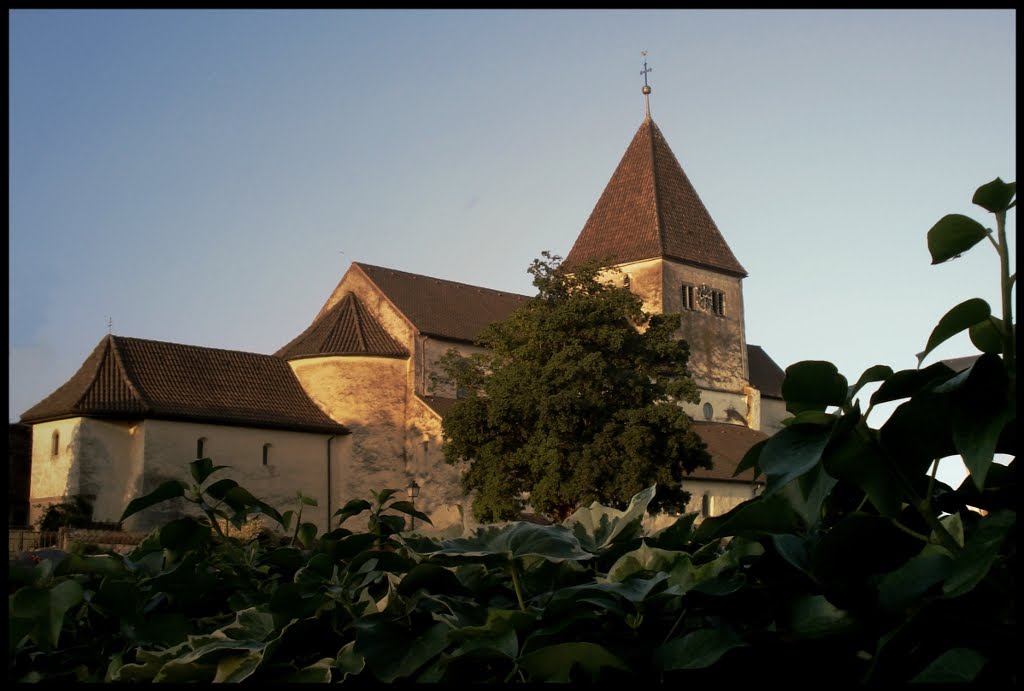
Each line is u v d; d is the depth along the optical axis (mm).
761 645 1519
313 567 2234
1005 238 1483
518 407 36844
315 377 49000
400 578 2068
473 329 53531
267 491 44750
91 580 2432
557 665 1545
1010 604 1379
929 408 1437
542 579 2059
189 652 1894
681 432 36938
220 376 46594
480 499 37562
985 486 1741
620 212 63250
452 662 1679
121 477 41781
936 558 1438
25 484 44906
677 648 1561
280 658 1905
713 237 64250
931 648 1395
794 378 1509
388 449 48844
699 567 1761
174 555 2545
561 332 37812
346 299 52750
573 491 35750
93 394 42062
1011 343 1479
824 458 1468
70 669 2141
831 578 1510
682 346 40219
